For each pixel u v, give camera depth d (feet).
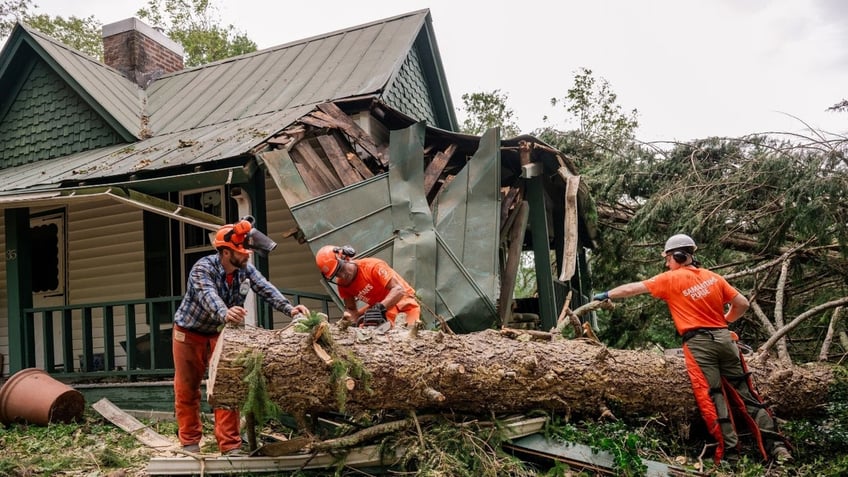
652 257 37.78
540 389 16.88
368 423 16.58
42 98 37.50
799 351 32.81
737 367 17.53
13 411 22.63
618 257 36.27
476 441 15.80
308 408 15.64
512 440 16.56
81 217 33.68
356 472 15.99
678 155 33.12
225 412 16.46
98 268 33.14
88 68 37.96
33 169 33.81
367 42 38.22
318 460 15.94
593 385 17.30
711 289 17.52
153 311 24.82
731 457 17.33
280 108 32.14
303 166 24.13
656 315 35.70
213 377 14.87
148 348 27.86
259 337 15.29
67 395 22.58
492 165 24.84
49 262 34.17
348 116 29.07
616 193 34.81
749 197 30.91
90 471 17.35
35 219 34.53
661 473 15.96
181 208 23.53
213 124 32.58
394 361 15.78
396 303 18.10
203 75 41.09
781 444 17.22
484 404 16.58
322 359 14.94
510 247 28.12
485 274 23.48
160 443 19.84
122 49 42.16
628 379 17.61
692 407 18.08
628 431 17.33
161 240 31.73
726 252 34.53
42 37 37.40
